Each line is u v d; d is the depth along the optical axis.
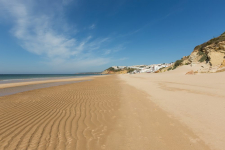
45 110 5.81
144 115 4.93
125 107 6.15
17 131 3.69
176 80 17.52
